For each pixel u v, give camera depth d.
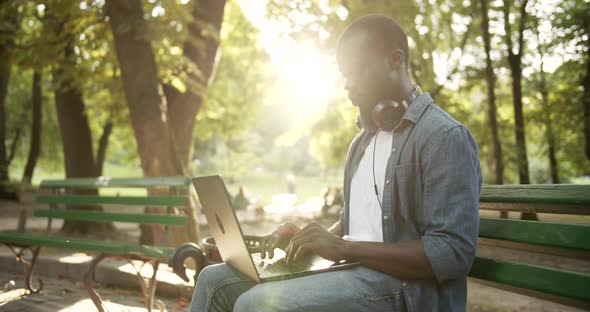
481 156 14.47
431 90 12.21
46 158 30.59
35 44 9.57
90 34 9.84
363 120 2.25
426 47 11.94
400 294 1.99
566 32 12.95
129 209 21.98
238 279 2.30
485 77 13.88
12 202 21.33
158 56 8.62
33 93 24.12
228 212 2.13
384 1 8.87
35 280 5.56
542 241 1.94
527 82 14.98
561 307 4.64
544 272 1.88
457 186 1.91
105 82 10.28
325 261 2.22
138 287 4.94
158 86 7.23
